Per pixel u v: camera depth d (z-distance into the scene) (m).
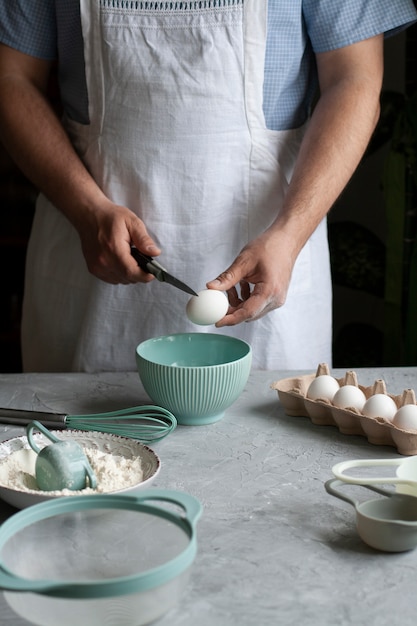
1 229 2.92
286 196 1.53
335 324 2.93
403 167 2.38
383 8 1.60
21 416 1.23
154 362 1.22
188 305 1.32
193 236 1.63
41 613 0.75
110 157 1.62
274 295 1.40
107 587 0.72
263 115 1.61
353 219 2.85
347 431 1.23
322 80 1.67
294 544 0.94
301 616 0.81
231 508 1.02
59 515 0.84
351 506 1.02
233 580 0.87
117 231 1.48
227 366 1.21
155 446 1.18
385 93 2.61
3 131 1.68
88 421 1.25
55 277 1.78
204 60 1.54
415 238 2.34
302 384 1.34
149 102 1.57
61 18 1.62
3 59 1.73
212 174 1.60
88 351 1.70
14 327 2.99
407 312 2.40
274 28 1.55
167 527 0.82
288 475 1.10
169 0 1.52
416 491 0.98
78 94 1.67
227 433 1.23
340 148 1.54
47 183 1.61
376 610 0.82
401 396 1.25
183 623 0.80
